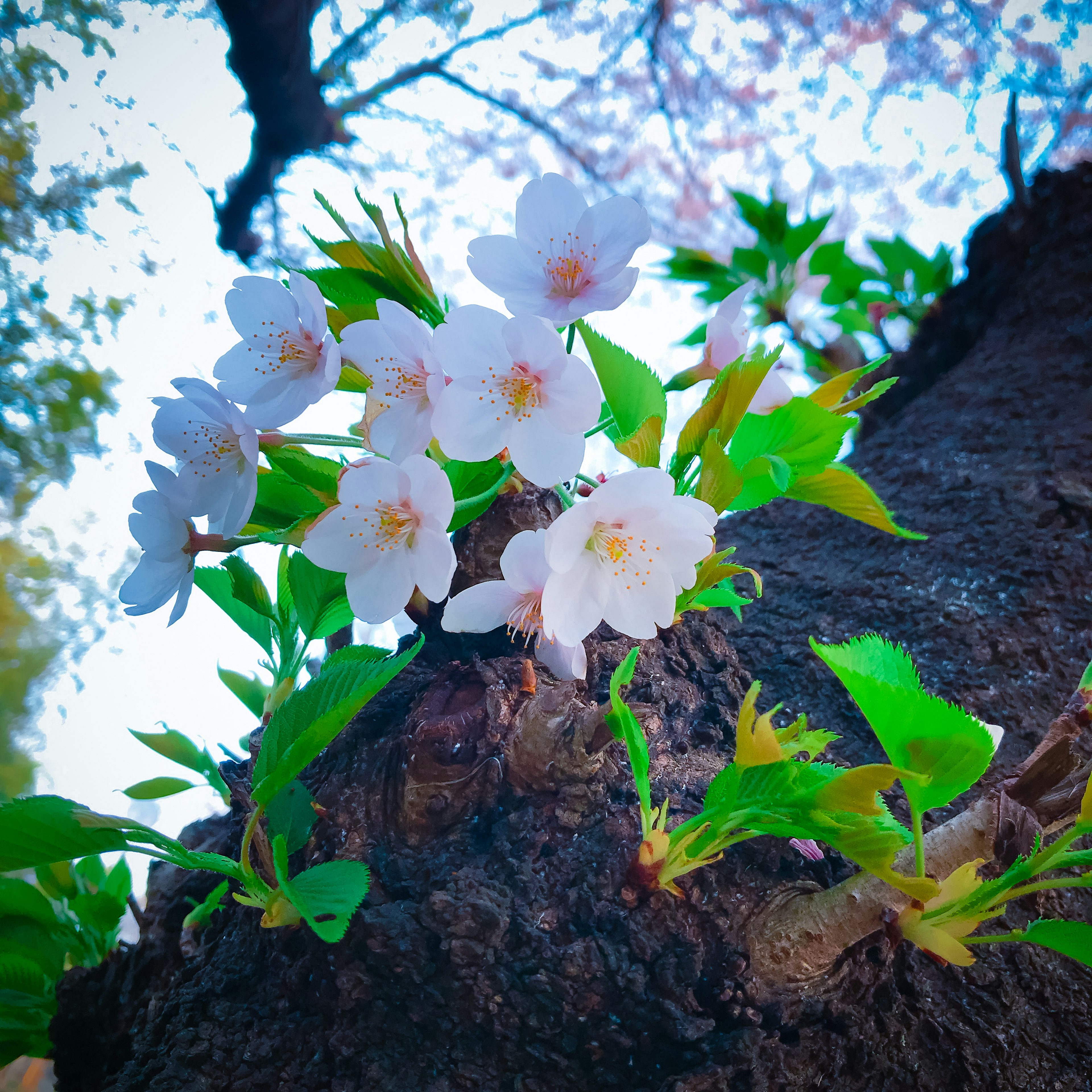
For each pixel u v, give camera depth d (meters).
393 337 0.21
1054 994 0.26
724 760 0.28
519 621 0.23
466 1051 0.23
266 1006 0.25
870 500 0.25
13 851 0.21
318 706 0.21
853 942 0.23
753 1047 0.23
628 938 0.23
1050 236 0.48
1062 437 0.39
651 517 0.20
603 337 0.23
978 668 0.34
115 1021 0.30
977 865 0.22
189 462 0.23
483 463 0.23
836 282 0.56
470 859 0.25
